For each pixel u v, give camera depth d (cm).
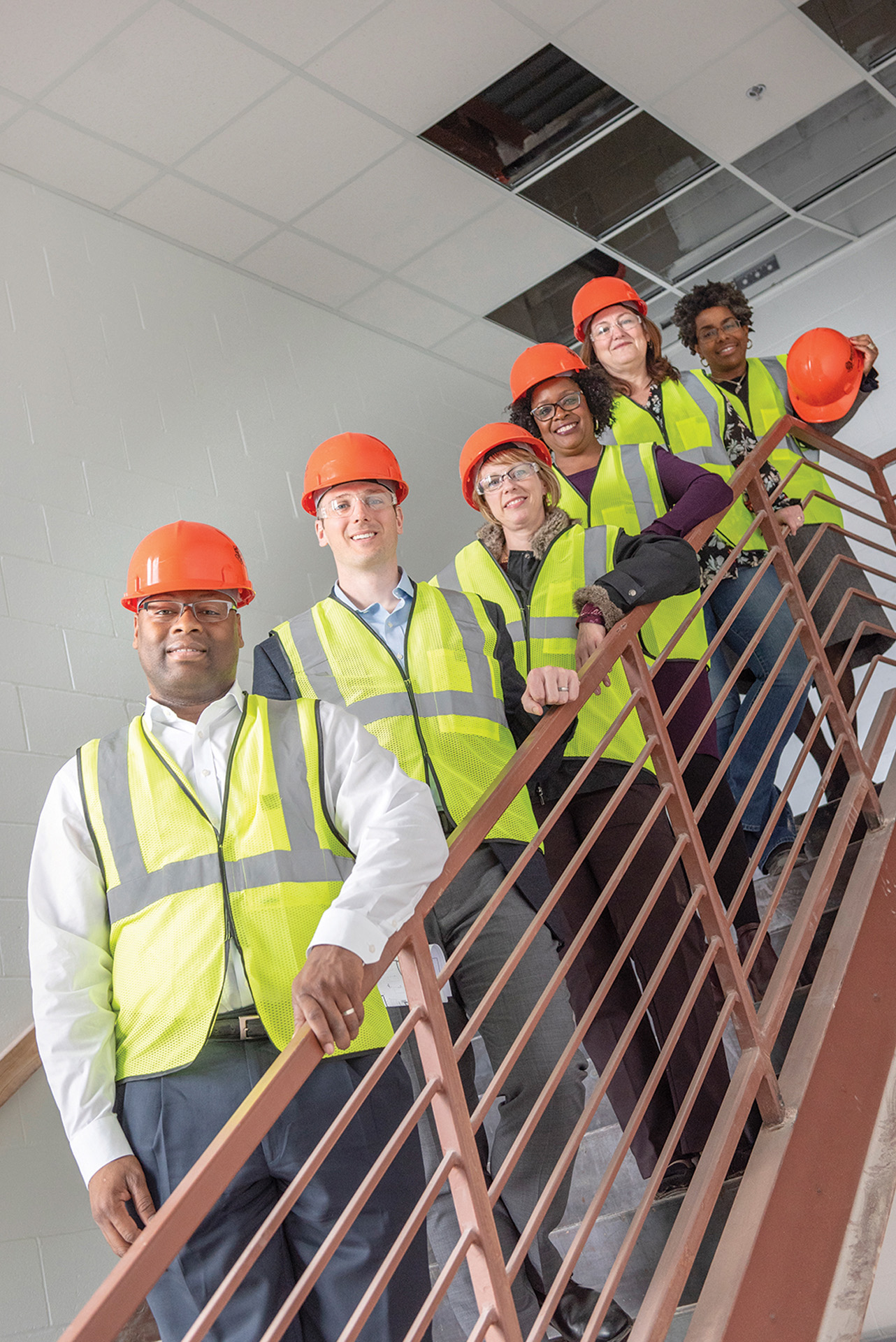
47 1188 292
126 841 152
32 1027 302
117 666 364
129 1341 250
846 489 522
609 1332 190
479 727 206
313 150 436
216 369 449
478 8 394
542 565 248
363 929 129
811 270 579
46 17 359
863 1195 182
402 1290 140
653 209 508
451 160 456
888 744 479
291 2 375
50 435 379
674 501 266
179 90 397
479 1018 143
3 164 405
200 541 171
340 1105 142
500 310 546
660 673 263
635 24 415
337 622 214
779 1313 157
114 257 430
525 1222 190
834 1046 194
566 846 233
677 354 595
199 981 143
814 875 218
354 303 518
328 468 217
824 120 480
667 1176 209
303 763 158
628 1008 224
